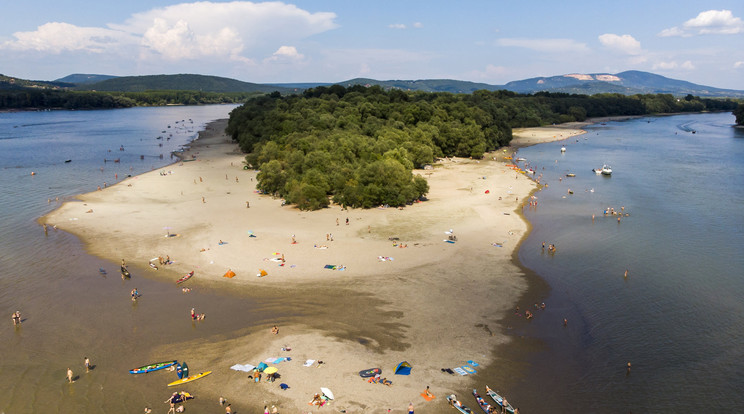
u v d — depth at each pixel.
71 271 83.88
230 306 71.25
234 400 50.38
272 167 138.25
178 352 59.56
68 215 116.69
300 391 51.59
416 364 56.81
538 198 138.38
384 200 126.06
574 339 63.00
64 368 56.59
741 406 50.12
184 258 89.56
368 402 49.78
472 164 193.75
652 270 85.19
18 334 63.84
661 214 121.25
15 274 82.62
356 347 60.25
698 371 56.03
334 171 138.00
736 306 71.50
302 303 72.00
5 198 134.88
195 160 197.50
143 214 117.88
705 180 163.62
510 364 57.41
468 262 88.31
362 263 87.00
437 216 117.50
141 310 70.19
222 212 119.94
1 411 48.94
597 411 49.56
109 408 49.59
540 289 77.56
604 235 104.81
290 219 114.19
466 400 50.66
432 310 70.12
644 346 61.31
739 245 97.88
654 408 49.97
